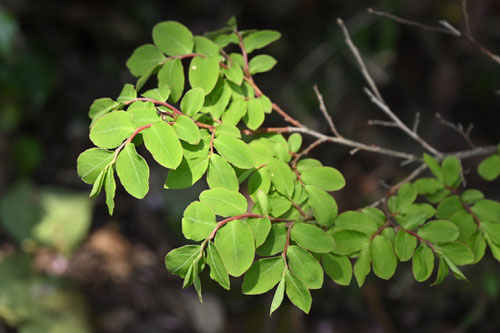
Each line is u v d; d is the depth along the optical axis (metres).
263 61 1.64
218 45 1.61
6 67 4.84
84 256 4.43
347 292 4.45
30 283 4.01
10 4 5.22
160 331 4.07
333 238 1.27
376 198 4.86
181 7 6.04
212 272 1.21
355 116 5.38
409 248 1.34
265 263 1.24
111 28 5.71
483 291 4.30
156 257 4.52
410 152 5.23
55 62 5.26
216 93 1.49
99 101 1.37
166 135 1.20
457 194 1.57
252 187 1.33
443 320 4.38
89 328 3.92
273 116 4.96
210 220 1.21
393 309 4.45
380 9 5.19
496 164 1.70
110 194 1.19
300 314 4.26
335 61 5.45
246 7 6.00
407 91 5.57
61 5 5.54
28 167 4.76
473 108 5.58
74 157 5.02
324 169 1.41
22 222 4.38
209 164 1.27
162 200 4.64
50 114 5.11
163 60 1.51
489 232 1.43
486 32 5.36
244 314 4.20
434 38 5.45
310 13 5.76
